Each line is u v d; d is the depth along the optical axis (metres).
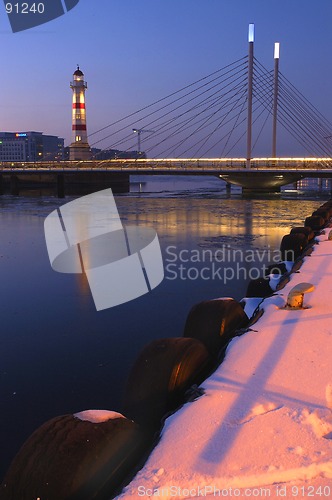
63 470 2.01
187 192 79.88
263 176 65.44
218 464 2.22
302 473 2.16
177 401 2.91
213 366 3.41
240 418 2.61
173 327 9.46
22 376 7.07
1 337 8.88
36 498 1.99
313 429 2.50
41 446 2.10
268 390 2.95
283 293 5.45
